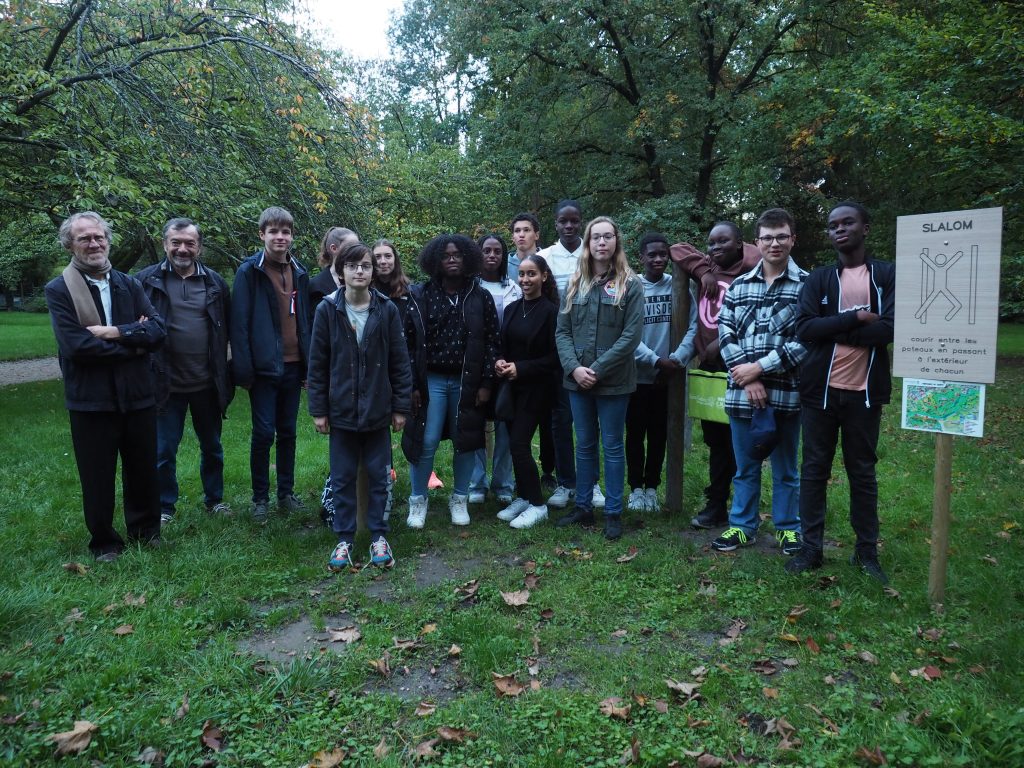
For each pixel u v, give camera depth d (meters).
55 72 8.74
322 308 4.12
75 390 3.91
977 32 8.31
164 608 3.46
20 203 10.48
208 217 9.24
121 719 2.55
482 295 4.67
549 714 2.60
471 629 3.27
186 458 6.63
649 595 3.64
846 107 10.73
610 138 16.91
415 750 2.45
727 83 16.98
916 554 4.10
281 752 2.43
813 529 3.86
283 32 9.38
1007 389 11.56
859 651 3.03
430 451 4.75
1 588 3.46
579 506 4.73
